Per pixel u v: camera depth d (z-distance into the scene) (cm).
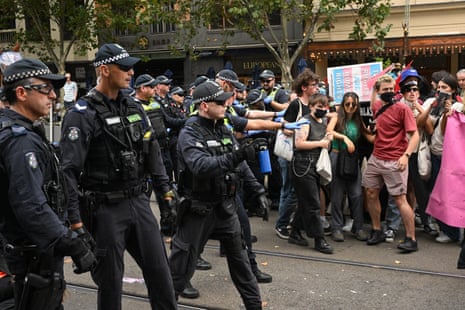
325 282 526
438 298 481
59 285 304
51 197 300
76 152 336
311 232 621
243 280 417
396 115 607
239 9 1565
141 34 2300
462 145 594
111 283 354
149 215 367
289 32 2038
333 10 1627
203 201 410
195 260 421
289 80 1697
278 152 625
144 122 373
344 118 654
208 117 413
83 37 2141
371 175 636
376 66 739
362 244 657
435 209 611
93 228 351
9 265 303
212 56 2189
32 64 298
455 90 635
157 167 380
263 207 445
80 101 349
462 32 1802
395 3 1866
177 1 1817
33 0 2091
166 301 371
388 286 512
